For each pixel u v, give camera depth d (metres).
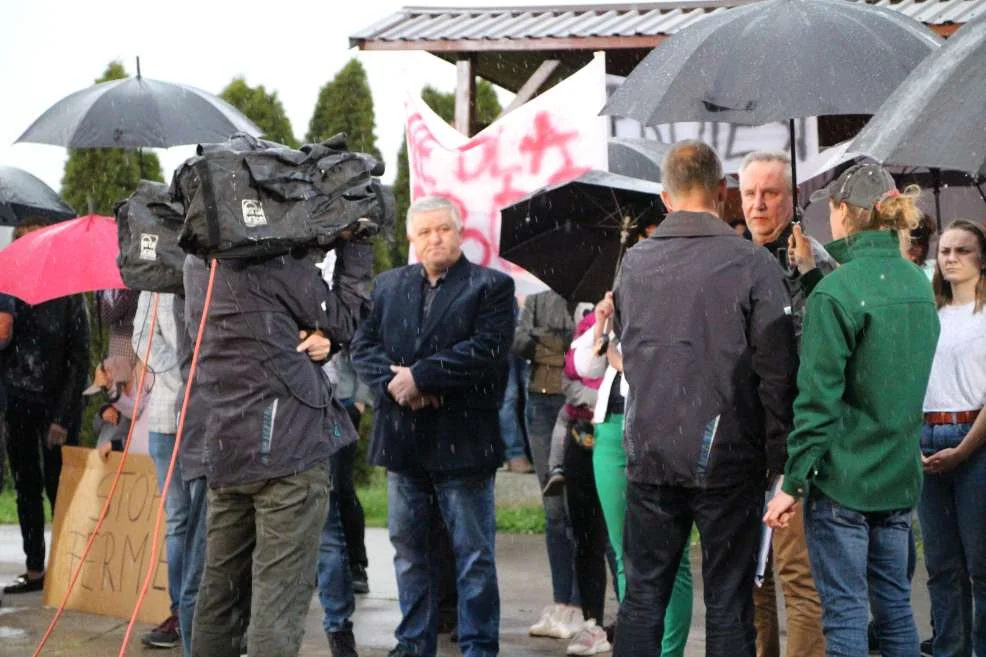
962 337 6.62
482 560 7.18
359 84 18.31
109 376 8.79
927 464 6.54
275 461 5.63
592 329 7.26
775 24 6.22
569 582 8.27
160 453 7.84
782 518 5.46
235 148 5.82
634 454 5.71
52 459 9.87
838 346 5.38
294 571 5.70
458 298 7.20
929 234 7.49
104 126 9.27
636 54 12.84
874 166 5.66
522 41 11.97
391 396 7.20
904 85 5.45
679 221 5.76
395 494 7.30
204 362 5.76
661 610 5.78
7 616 8.91
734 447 5.54
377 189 6.07
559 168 8.22
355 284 5.97
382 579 10.03
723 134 11.77
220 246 5.57
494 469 7.20
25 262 8.26
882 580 5.67
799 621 6.31
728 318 5.55
